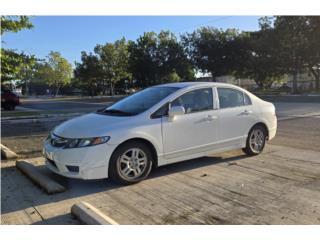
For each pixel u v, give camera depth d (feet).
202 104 20.34
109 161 17.02
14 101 80.59
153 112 18.48
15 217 14.16
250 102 22.81
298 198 15.15
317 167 19.86
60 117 56.24
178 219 13.44
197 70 182.19
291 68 137.39
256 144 22.98
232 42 160.97
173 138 18.88
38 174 19.03
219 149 20.95
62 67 263.29
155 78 187.01
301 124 37.52
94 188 17.35
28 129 40.78
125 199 15.72
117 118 18.10
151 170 18.94
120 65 214.28
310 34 125.29
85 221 13.16
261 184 17.12
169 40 184.24
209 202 14.99
